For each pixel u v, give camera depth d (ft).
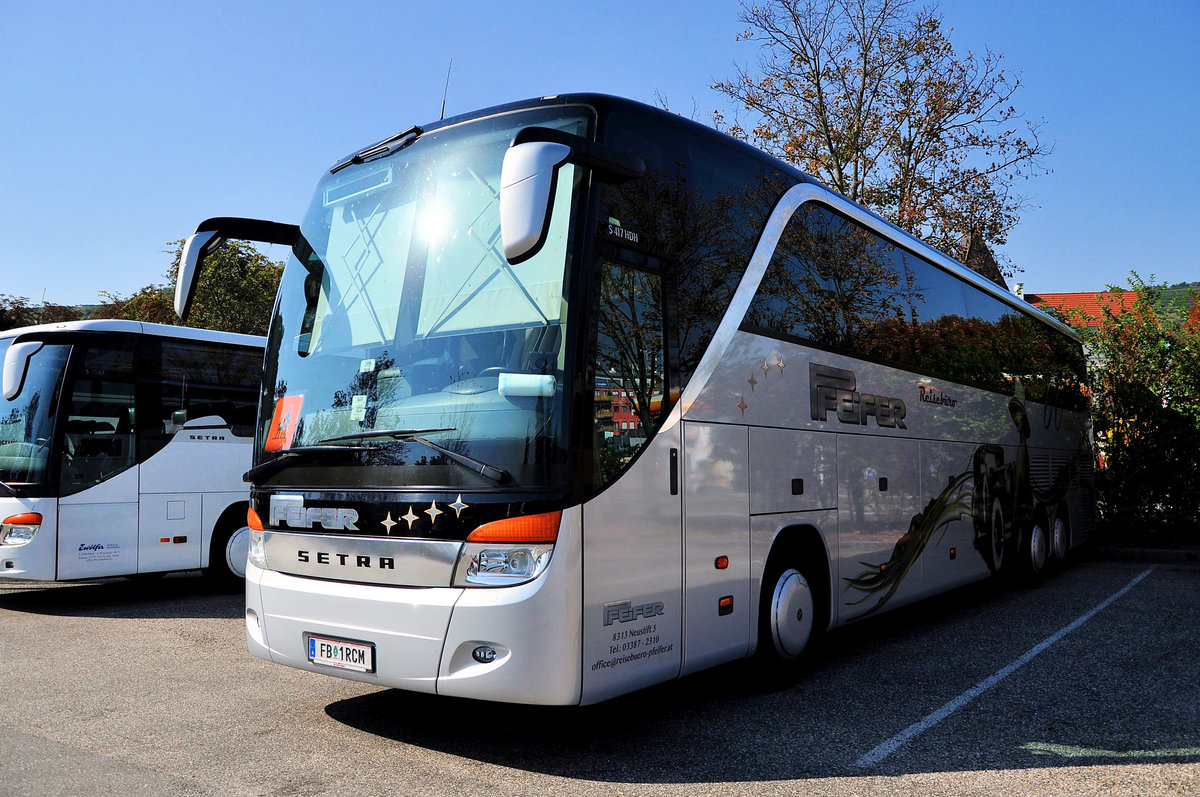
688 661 15.58
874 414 22.88
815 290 20.83
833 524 20.49
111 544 30.55
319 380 16.20
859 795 12.89
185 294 18.04
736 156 18.67
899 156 85.51
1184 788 13.05
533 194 12.25
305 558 15.28
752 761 14.39
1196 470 43.86
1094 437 45.37
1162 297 46.19
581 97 15.47
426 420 14.33
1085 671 20.20
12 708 17.89
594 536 13.67
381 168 17.08
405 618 13.70
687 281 16.43
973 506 28.78
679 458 15.65
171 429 32.60
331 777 13.69
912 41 82.48
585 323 13.87
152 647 23.82
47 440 29.58
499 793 12.98
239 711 17.40
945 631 25.45
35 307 115.96
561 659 13.07
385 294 15.92
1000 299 33.78
